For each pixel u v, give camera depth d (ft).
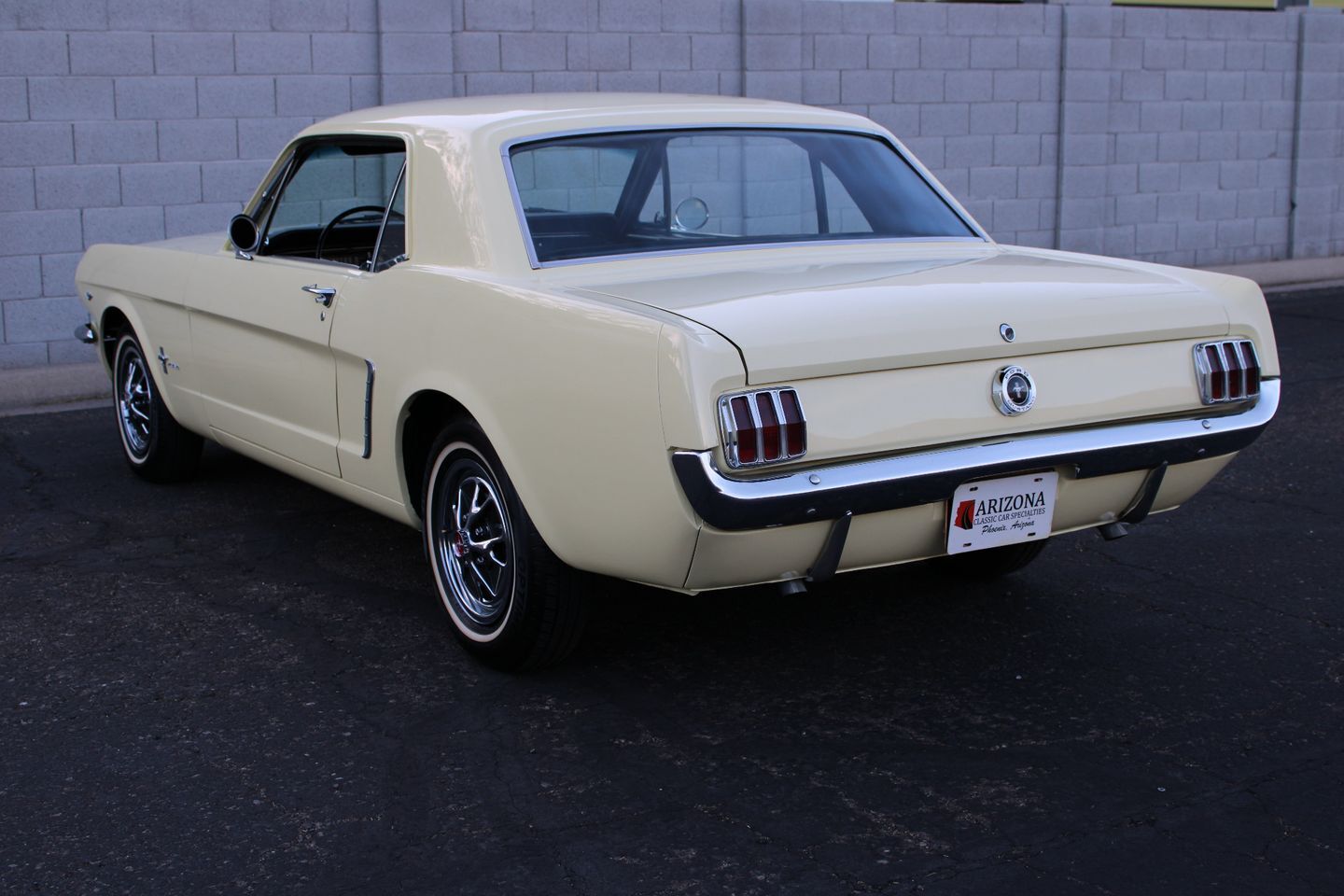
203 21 30.09
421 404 14.12
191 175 30.48
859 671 13.93
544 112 14.51
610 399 11.33
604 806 11.17
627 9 35.06
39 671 14.06
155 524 19.27
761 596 16.14
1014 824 10.79
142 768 11.93
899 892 9.84
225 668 14.12
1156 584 16.46
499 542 13.58
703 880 10.03
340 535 18.76
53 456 23.24
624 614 15.58
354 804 11.27
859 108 38.50
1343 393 27.45
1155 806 11.06
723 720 12.81
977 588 16.39
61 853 10.53
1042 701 13.16
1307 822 10.78
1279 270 44.55
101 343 21.72
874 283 12.64
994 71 40.29
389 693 13.48
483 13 33.30
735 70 36.81
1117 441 12.43
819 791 11.38
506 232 13.44
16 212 28.89
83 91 29.14
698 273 13.47
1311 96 46.06
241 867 10.32
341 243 16.14
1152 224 43.96
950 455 11.66
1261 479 21.25
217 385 18.26
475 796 11.37
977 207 40.93
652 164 14.47
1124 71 42.37
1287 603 15.76
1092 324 12.28
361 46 31.86
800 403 10.97
